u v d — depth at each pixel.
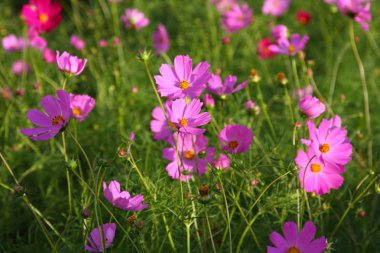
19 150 1.72
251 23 2.25
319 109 1.42
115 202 1.35
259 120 1.70
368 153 1.76
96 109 1.87
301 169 1.39
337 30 2.38
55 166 1.69
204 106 1.61
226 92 1.52
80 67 1.42
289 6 2.57
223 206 1.52
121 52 2.00
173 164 1.48
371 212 1.58
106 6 2.51
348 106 1.95
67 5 2.72
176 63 1.40
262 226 1.50
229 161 1.46
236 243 1.50
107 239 1.36
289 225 1.33
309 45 2.31
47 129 1.35
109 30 2.30
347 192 1.63
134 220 1.33
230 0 2.40
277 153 1.50
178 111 1.36
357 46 2.22
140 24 2.09
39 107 1.80
